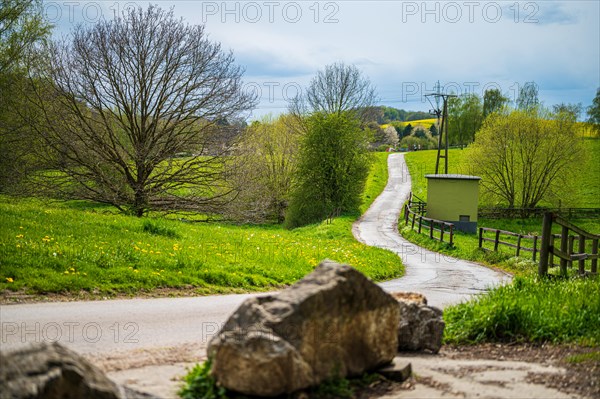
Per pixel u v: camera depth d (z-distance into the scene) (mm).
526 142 66312
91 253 15125
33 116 31719
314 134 61312
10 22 35844
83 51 31000
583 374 7758
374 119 74000
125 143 33125
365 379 7004
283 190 63781
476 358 8773
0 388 4172
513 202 67688
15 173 31438
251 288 15984
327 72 70312
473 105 133875
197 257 17469
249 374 5973
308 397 6203
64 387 4516
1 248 14000
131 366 7422
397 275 23234
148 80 32406
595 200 78750
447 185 54250
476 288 19000
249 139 35281
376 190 89250
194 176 33500
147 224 20750
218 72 33344
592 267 17969
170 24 32781
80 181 31328
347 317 6797
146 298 13250
